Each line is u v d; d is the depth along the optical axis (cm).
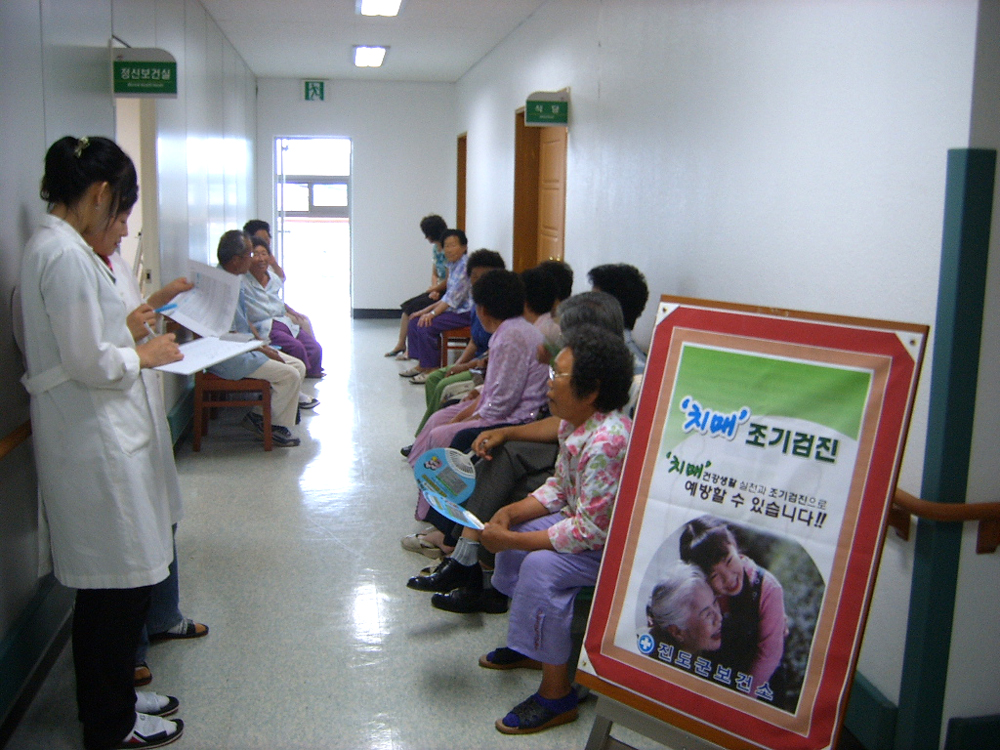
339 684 261
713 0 336
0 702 222
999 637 213
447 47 823
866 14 232
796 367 172
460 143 1057
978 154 193
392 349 878
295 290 1423
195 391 504
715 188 338
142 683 257
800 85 269
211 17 685
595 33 512
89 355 203
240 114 890
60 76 287
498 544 237
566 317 296
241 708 247
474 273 493
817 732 160
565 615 235
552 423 303
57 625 274
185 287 283
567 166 596
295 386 516
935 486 204
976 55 190
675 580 177
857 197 238
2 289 229
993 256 198
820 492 166
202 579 332
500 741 235
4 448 213
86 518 211
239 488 442
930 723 214
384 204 1103
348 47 830
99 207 213
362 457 501
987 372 202
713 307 184
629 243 456
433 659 277
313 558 354
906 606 215
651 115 416
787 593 166
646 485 184
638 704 178
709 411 180
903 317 217
